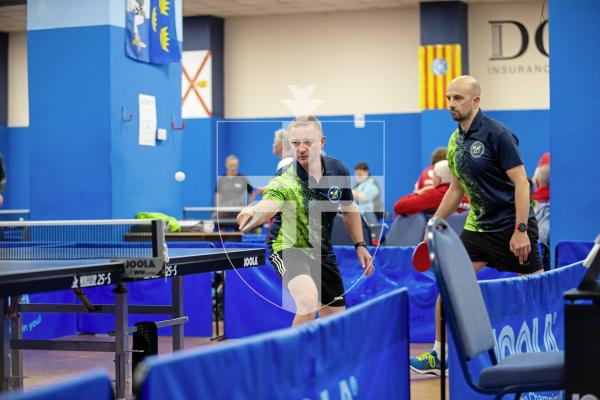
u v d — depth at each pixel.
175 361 1.75
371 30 15.14
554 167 6.58
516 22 14.51
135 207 7.56
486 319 3.12
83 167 7.32
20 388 4.23
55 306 4.32
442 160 7.79
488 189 4.68
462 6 14.39
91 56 7.29
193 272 3.85
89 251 4.11
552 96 6.57
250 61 15.72
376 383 2.83
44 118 7.43
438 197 7.29
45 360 5.93
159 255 3.44
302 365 2.29
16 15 14.59
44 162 7.43
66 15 7.35
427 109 14.36
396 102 15.05
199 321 6.80
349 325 2.59
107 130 7.25
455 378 3.37
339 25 15.30
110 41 7.24
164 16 7.87
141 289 6.86
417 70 14.92
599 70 6.49
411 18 14.93
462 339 2.87
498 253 4.73
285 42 15.55
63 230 5.84
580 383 2.60
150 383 1.67
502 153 4.58
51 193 7.41
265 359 2.10
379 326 2.86
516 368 2.88
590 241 6.03
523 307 3.80
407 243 7.32
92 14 7.28
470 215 4.84
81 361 5.90
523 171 4.59
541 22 14.45
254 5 14.62
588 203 6.52
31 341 3.90
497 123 4.64
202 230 7.49
